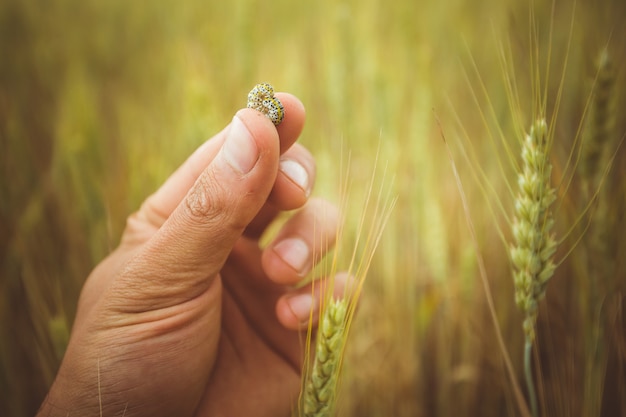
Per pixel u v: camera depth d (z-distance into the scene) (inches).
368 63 19.5
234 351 12.6
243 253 12.8
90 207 15.9
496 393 14.5
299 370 12.9
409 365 14.8
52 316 15.5
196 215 10.2
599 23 15.8
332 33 21.2
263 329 12.9
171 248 10.4
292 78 19.9
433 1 28.4
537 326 14.7
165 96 25.3
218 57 21.1
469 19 28.0
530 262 10.6
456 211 16.4
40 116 25.3
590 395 12.0
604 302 12.2
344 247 14.9
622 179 12.9
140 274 10.6
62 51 32.6
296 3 29.6
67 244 17.5
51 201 18.7
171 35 29.9
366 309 15.7
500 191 16.3
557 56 18.0
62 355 12.8
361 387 14.8
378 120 17.1
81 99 19.1
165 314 10.7
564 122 15.9
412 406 14.8
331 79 18.3
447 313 14.6
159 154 19.5
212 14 28.1
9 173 18.8
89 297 11.6
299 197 11.2
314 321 11.9
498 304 14.9
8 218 17.9
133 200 16.4
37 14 35.9
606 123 12.1
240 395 12.4
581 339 13.1
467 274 14.5
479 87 22.2
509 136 15.8
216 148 11.8
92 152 18.6
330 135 18.5
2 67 29.2
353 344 15.0
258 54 22.5
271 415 12.5
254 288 12.9
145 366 10.8
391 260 15.6
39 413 10.8
